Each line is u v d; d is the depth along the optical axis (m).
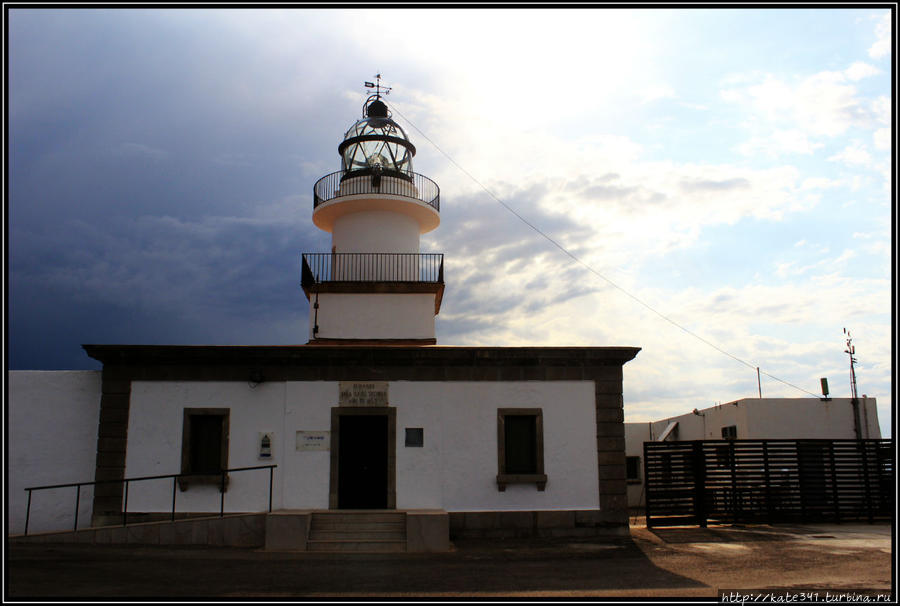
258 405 15.81
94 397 15.91
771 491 17.88
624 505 15.73
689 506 17.52
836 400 22.42
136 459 15.44
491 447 15.82
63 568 10.92
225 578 10.36
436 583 10.21
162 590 9.41
